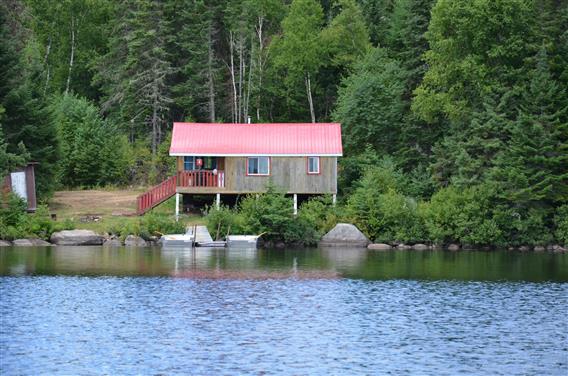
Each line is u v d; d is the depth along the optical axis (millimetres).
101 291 69000
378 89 135625
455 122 124688
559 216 114188
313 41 156500
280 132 122250
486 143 116875
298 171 119312
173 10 164500
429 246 114312
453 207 113375
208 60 159875
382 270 85312
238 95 167125
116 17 170000
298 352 49812
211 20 159125
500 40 123188
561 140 116750
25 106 118062
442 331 55656
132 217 117625
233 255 98750
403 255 102625
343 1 160875
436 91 130875
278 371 45938
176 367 46406
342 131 135875
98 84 178875
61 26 180875
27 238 107375
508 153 115062
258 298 66938
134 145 157875
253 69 164375
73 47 177625
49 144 122375
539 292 71562
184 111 166500
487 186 113750
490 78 121938
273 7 169000
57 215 117188
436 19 125188
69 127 145625
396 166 131750
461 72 123688
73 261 88688
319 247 112125
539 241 113500
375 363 47688
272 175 119312
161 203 121500
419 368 46844
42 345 50469
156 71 153000
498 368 47031
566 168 115062
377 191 116750
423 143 133500
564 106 117375
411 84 136875
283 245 112438
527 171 113625
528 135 114438
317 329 55781
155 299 65812
